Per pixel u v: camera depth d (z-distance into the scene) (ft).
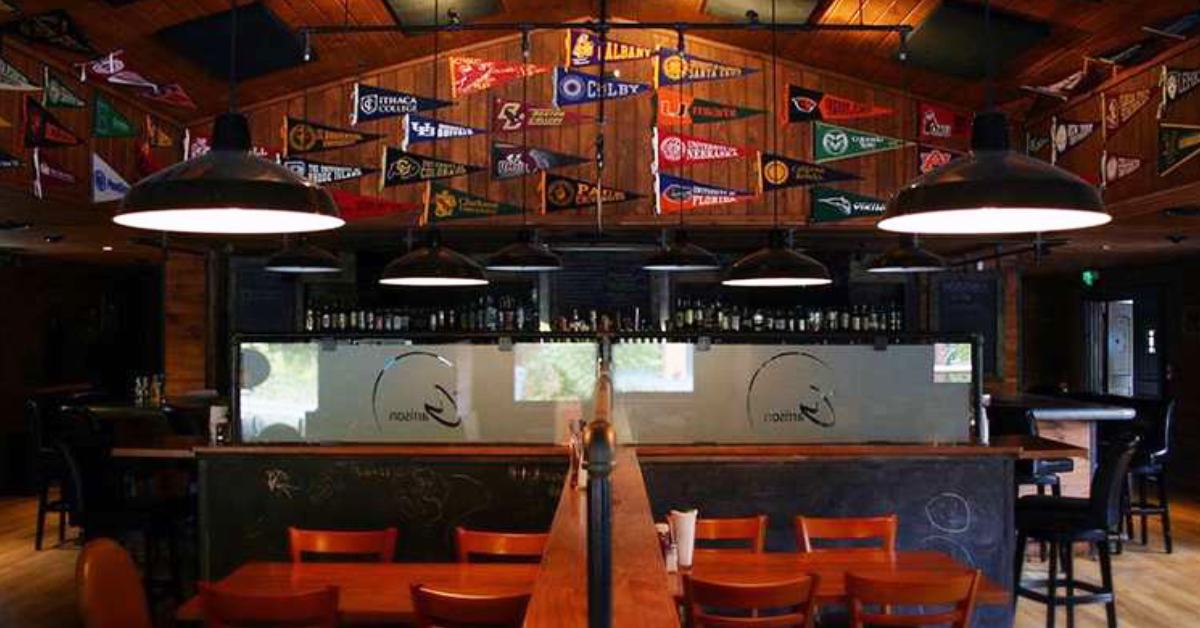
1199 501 33.42
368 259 32.09
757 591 10.48
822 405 16.55
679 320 30.55
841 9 22.77
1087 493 26.11
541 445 16.26
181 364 31.65
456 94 27.84
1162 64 19.34
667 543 11.81
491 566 12.54
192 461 23.04
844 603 11.25
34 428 26.25
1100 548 17.97
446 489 16.02
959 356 16.56
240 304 31.12
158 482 25.49
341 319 30.09
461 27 19.83
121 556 10.33
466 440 16.35
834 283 32.37
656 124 27.86
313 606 10.17
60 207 21.39
